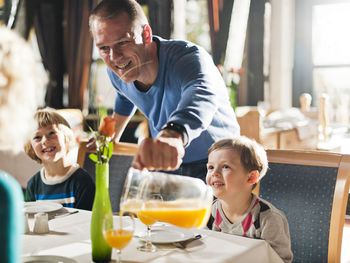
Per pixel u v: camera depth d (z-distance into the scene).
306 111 5.14
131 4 1.84
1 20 5.72
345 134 4.61
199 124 1.48
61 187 2.10
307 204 1.73
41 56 5.94
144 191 1.34
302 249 1.72
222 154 1.62
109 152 1.19
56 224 1.56
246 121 4.03
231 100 4.38
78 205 2.06
